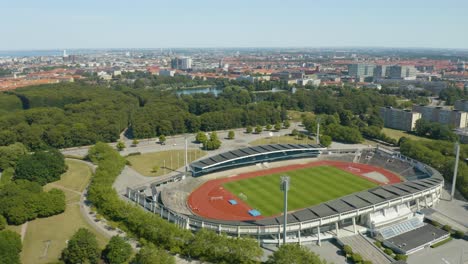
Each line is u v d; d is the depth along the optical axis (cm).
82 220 17425
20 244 14050
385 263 14438
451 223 17738
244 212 19000
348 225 17338
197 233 14512
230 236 15675
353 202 17188
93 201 18512
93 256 13662
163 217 17600
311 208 16850
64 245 15138
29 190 18600
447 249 15550
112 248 13712
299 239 15838
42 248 14862
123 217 16600
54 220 17375
